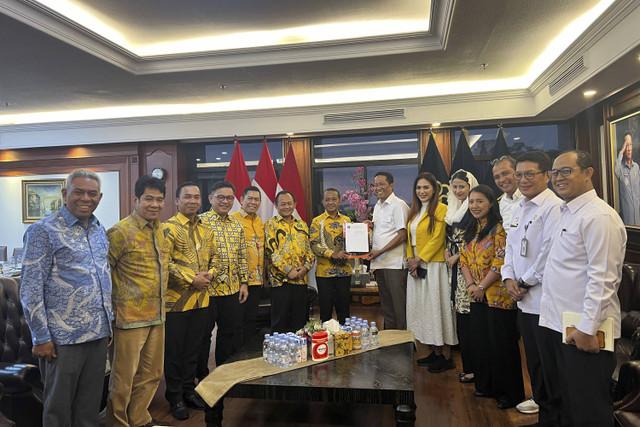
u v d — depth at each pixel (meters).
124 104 5.95
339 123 5.83
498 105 5.33
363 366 2.28
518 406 2.59
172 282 2.62
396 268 3.37
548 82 4.63
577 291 1.83
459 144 4.91
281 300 3.33
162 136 6.32
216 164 6.69
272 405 2.79
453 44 3.92
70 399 1.90
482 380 2.79
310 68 4.52
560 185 1.85
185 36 4.15
